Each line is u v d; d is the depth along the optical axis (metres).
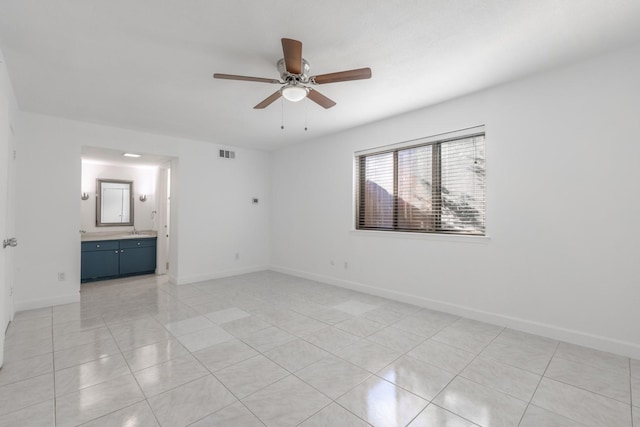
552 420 1.64
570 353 2.39
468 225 3.31
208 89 2.96
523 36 2.14
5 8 1.79
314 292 4.27
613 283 2.38
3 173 2.24
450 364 2.24
